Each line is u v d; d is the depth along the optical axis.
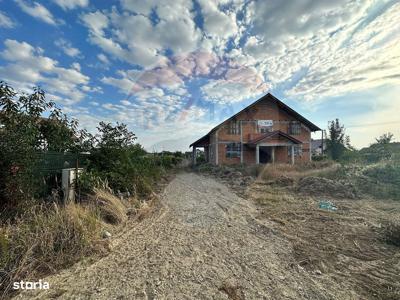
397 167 8.27
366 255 2.89
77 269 2.49
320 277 2.37
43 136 4.82
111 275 2.39
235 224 4.21
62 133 5.17
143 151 8.82
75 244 2.78
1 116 3.78
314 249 3.07
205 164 20.00
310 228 3.93
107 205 4.25
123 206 4.64
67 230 2.89
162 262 2.70
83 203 4.24
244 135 18.27
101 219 3.82
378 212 4.95
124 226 3.97
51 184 4.40
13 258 2.35
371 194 6.73
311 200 6.19
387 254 2.92
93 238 3.08
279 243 3.29
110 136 6.16
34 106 4.40
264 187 8.27
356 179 8.11
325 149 21.38
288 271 2.50
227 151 18.06
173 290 2.13
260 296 2.04
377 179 7.86
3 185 3.16
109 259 2.75
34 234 2.66
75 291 2.10
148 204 5.60
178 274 2.42
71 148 5.46
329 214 4.79
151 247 3.13
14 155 3.22
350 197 6.42
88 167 5.54
